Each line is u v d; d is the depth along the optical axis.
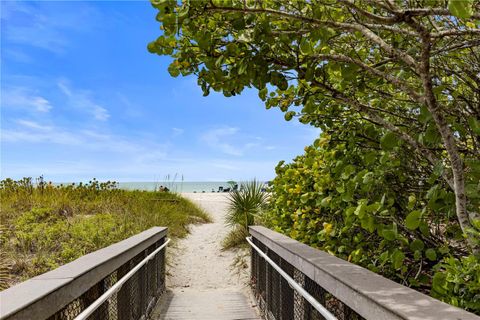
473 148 2.76
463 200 2.10
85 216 8.66
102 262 2.54
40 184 11.20
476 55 2.84
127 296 3.42
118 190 13.09
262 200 8.89
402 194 3.15
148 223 8.82
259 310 4.89
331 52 2.85
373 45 2.99
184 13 2.03
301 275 2.96
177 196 14.61
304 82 3.05
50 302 1.72
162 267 5.81
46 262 5.33
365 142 3.31
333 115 3.41
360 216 2.56
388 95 3.04
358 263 3.23
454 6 1.41
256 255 5.33
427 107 2.24
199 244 9.05
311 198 4.09
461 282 1.85
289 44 2.51
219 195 27.03
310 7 2.31
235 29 2.36
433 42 2.38
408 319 1.34
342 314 2.17
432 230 3.26
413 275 3.02
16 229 6.77
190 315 4.72
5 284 4.55
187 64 2.61
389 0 2.06
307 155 4.70
